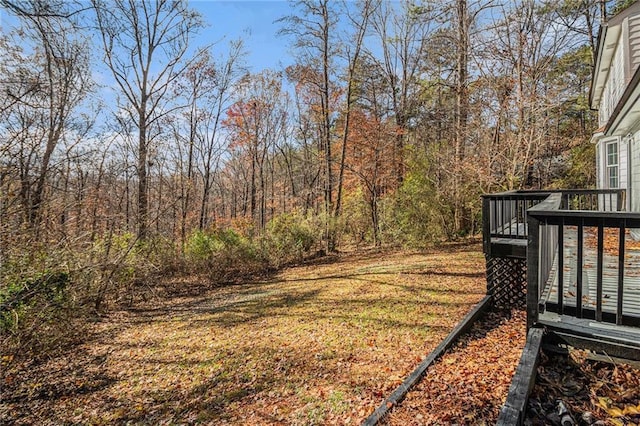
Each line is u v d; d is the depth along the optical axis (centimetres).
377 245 1524
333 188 1745
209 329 670
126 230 962
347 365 450
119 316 814
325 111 1611
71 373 520
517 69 1243
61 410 423
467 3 1448
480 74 1359
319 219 1554
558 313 288
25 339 555
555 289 356
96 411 416
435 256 1122
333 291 848
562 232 278
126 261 859
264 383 435
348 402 364
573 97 1662
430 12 1628
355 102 1808
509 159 1188
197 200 1997
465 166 1283
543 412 237
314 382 420
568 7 1553
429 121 1975
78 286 686
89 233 755
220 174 2888
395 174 1573
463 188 1319
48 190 715
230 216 2722
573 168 1573
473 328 511
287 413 363
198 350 568
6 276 547
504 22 1325
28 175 642
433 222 1330
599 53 960
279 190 2756
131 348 607
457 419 288
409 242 1322
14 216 590
